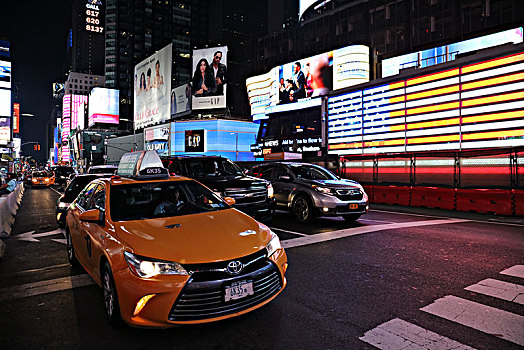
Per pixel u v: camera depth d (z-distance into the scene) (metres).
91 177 8.94
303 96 53.88
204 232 3.47
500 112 16.98
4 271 5.40
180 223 3.71
